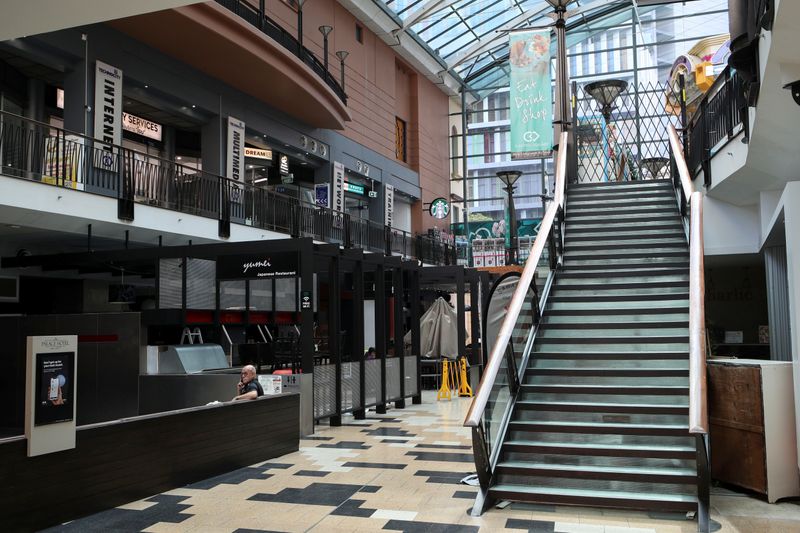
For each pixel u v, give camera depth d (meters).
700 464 4.94
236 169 18.28
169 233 13.29
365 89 26.95
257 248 10.23
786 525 4.88
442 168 35.19
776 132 7.49
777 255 9.12
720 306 14.79
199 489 6.27
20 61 13.67
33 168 12.65
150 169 14.75
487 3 29.89
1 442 4.69
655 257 9.59
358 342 11.54
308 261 9.82
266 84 18.53
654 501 5.15
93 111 14.02
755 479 5.64
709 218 11.82
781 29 4.71
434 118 34.41
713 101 11.23
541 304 8.41
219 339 12.13
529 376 7.17
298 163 23.62
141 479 5.91
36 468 4.93
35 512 4.91
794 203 5.54
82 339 9.58
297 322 14.67
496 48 34.00
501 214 36.91
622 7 34.84
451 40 31.97
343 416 11.80
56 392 5.07
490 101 37.50
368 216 27.97
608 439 6.07
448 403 13.75
